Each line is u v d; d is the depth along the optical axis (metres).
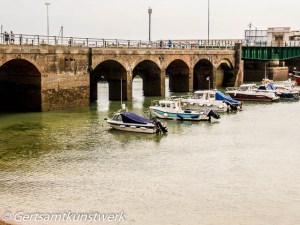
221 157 41.44
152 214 28.66
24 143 45.03
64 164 38.47
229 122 58.62
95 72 79.44
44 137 47.66
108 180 34.66
